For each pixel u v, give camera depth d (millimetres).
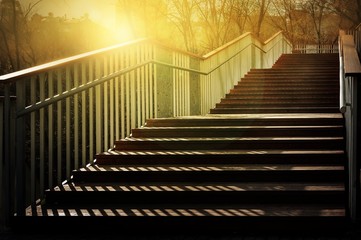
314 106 11930
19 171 5500
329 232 5082
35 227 5398
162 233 5254
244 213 5266
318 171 6207
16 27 28141
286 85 13992
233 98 12992
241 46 15812
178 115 10367
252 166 6613
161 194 5867
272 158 6777
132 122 8188
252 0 32875
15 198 5645
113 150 7578
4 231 5410
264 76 15836
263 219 5137
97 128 7238
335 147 7148
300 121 8156
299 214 5156
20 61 28562
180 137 7949
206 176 6375
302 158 6727
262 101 12570
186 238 5055
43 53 28688
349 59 6609
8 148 5410
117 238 5117
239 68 15547
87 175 6559
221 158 6852
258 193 5730
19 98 5535
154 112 9211
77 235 5266
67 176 6562
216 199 5789
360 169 6336
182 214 5277
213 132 7879
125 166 6898
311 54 22594
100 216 5324
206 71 12086
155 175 6465
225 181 6344
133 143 7555
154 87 9211
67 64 6309
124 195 5926
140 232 5289
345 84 6461
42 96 5992
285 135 7707
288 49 29859
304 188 5773
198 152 7102
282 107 11875
